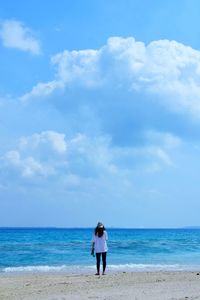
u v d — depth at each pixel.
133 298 12.55
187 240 73.56
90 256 36.25
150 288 14.94
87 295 13.37
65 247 48.50
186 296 12.86
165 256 37.22
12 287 16.27
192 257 36.16
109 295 13.25
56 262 31.20
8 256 36.50
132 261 32.22
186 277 19.28
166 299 12.27
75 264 29.45
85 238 81.62
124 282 17.14
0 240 70.62
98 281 17.62
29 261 32.19
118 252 41.84
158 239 78.62
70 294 13.73
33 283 17.59
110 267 27.06
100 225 20.39
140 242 63.09
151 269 25.95
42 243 58.50
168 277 19.23
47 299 12.79
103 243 20.25
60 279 18.98
